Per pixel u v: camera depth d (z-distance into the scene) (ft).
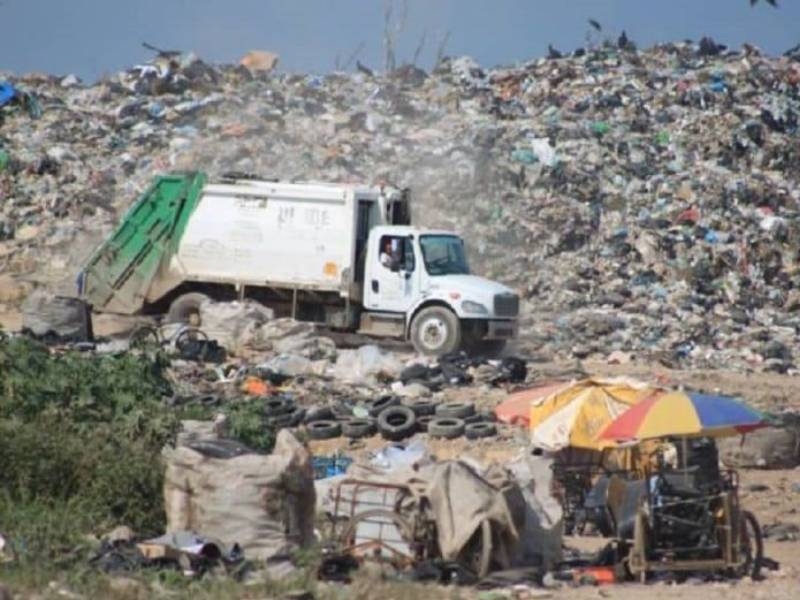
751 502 279.90
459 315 430.20
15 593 170.50
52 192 606.96
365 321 440.04
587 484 240.12
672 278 556.92
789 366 472.44
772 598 190.29
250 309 419.95
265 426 272.51
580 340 485.56
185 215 450.71
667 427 209.56
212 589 175.32
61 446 222.07
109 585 175.01
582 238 576.61
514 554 200.85
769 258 581.53
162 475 219.00
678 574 204.33
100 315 454.81
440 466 201.77
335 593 178.29
